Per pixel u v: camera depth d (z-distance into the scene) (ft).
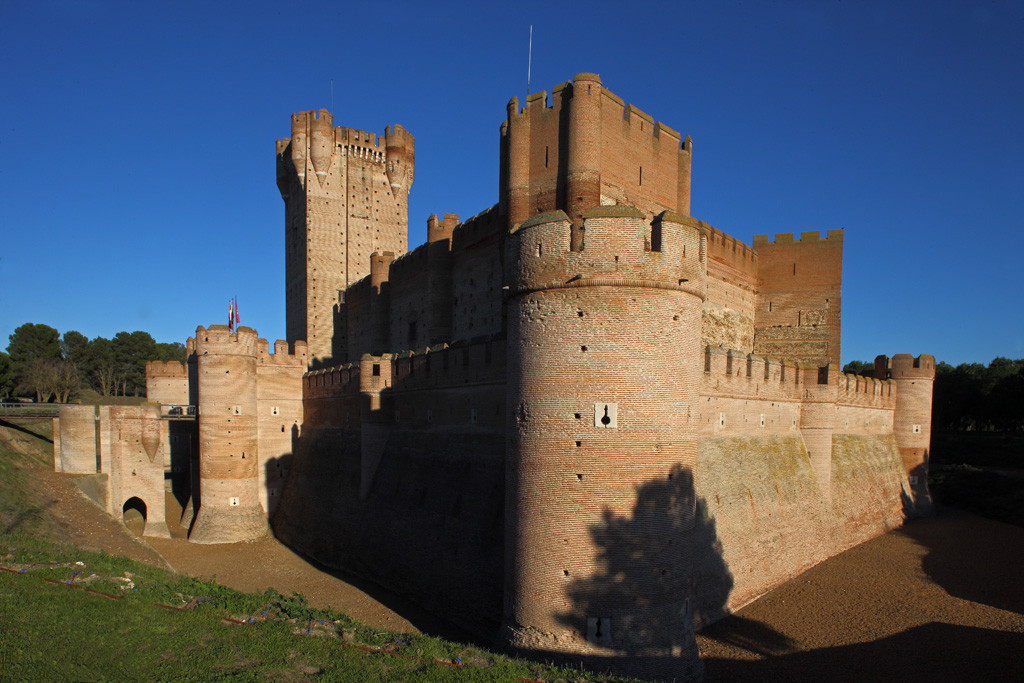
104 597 71.82
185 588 83.71
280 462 184.96
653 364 72.18
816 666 84.38
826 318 169.99
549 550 71.31
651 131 126.11
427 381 131.34
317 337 222.07
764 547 116.37
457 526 108.17
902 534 155.53
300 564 144.46
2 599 66.64
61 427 159.74
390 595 117.91
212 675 55.31
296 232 234.17
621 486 70.49
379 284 190.70
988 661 85.46
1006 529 160.45
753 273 175.83
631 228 72.33
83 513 135.85
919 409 178.29
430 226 161.38
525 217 116.78
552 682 59.67
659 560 70.79
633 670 67.92
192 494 178.70
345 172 230.89
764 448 128.98
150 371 238.27
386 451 143.95
